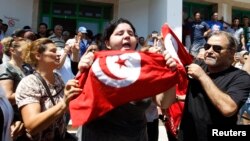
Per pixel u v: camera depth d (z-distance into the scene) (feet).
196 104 8.63
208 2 41.70
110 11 39.60
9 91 10.45
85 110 7.31
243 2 43.16
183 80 8.67
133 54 7.80
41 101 8.48
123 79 7.50
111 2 38.06
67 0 38.22
